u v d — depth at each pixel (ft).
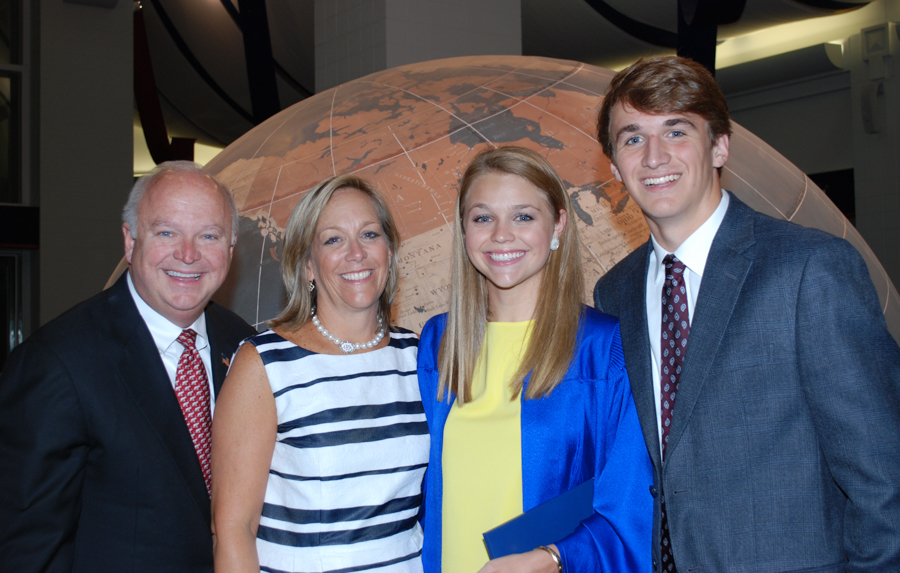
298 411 5.51
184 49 67.97
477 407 6.03
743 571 4.87
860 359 4.54
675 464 5.12
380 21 21.44
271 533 5.47
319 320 5.93
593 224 6.96
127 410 5.65
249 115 75.46
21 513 5.29
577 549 5.27
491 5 23.22
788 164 9.40
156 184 5.99
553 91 8.45
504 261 5.79
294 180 7.77
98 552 5.55
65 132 40.88
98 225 41.34
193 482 5.76
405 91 8.87
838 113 53.06
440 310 6.68
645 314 5.75
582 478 5.74
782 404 4.87
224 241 6.17
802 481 4.83
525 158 5.80
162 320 6.21
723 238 5.30
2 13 41.57
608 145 5.73
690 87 5.13
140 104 56.44
